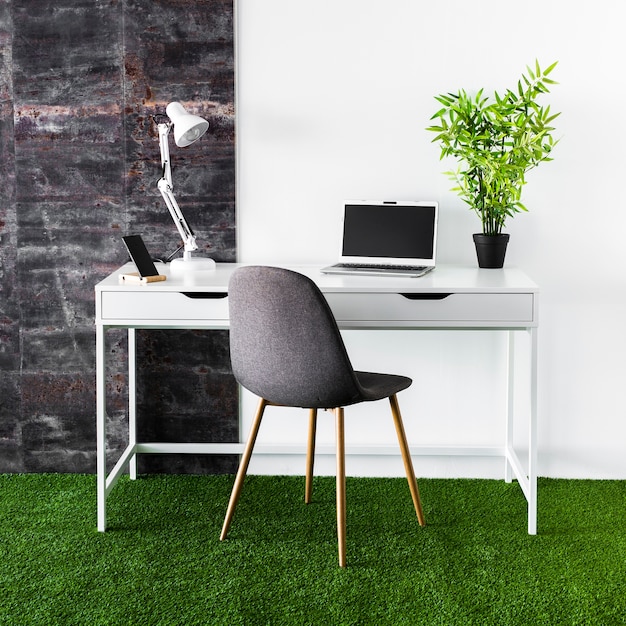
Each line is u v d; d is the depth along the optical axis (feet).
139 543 8.48
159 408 10.53
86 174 10.18
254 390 8.17
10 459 10.65
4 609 7.20
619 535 8.66
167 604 7.27
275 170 10.11
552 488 10.02
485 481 10.28
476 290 8.38
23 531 8.77
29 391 10.55
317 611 7.16
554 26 9.77
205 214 10.18
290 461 10.52
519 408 10.36
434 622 7.00
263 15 9.91
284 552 8.27
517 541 8.52
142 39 9.96
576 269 10.08
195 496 9.78
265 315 7.74
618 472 10.36
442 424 10.42
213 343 10.39
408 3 9.83
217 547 8.39
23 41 10.02
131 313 8.62
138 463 10.59
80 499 9.70
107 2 9.93
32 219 10.27
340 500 7.97
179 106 9.39
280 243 10.21
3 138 10.17
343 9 9.86
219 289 8.49
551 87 9.84
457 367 10.32
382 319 8.51
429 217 9.63
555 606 7.25
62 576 7.78
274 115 10.03
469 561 8.07
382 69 9.93
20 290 10.39
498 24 9.81
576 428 10.34
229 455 10.53
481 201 9.46
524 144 8.93
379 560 8.09
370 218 9.80
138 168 10.14
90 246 10.28
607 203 9.96
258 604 7.27
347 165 10.07
